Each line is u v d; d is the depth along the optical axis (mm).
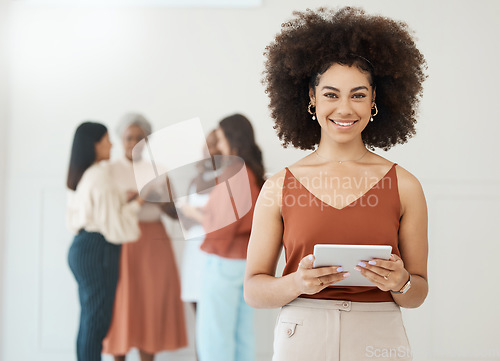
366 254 1493
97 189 3377
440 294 3695
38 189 3852
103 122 3902
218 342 3080
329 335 1636
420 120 3773
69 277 3762
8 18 3922
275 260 1820
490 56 3805
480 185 3748
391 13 3834
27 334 3729
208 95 3877
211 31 3891
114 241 3365
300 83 1960
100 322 3342
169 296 3391
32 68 3934
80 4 3934
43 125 3904
